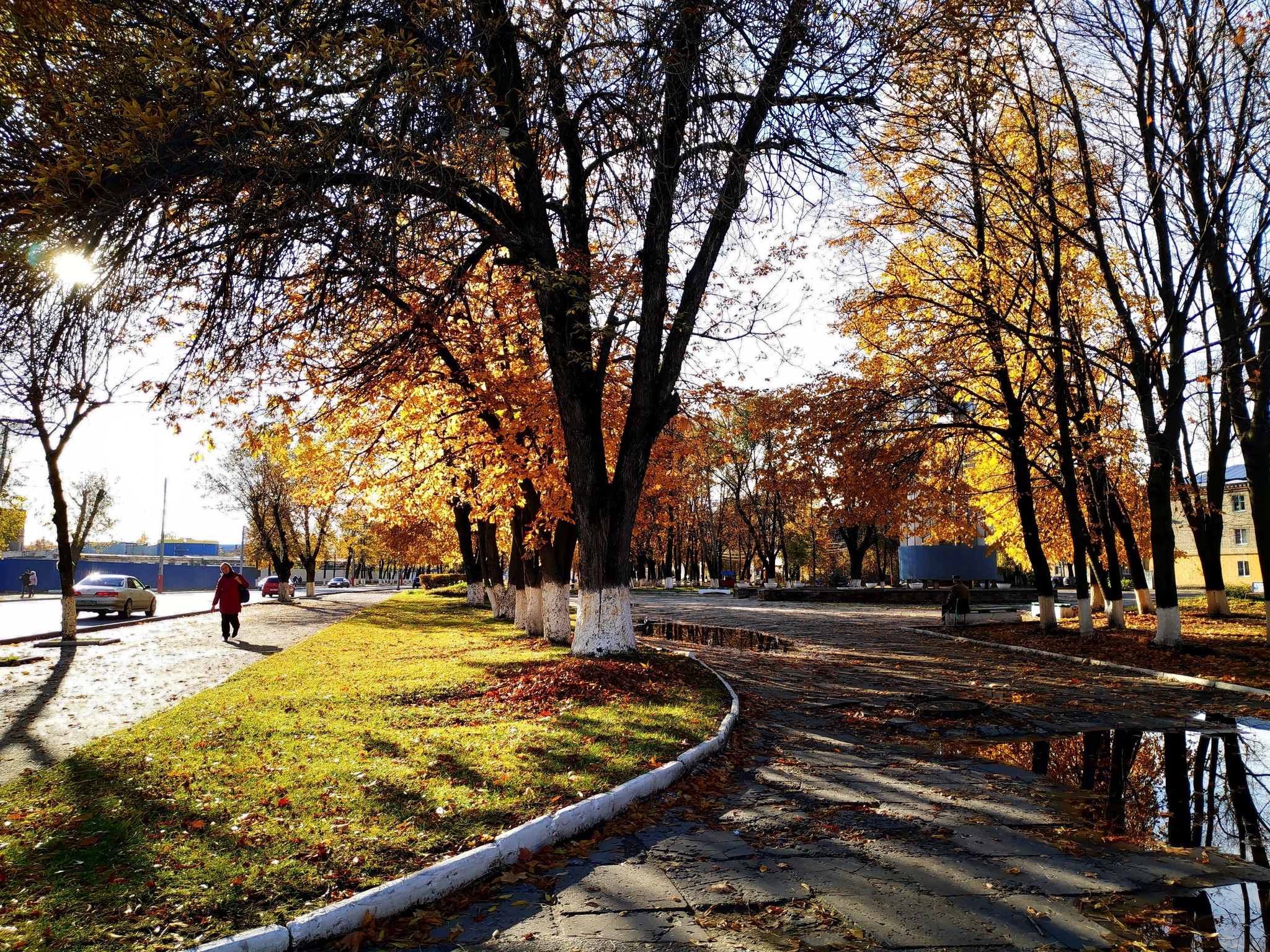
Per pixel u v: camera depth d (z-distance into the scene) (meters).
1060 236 17.03
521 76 10.17
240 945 3.66
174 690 11.56
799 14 9.80
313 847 4.82
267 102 7.49
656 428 13.37
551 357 13.23
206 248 8.09
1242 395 16.50
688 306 13.34
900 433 20.86
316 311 9.30
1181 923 4.21
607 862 5.10
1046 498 26.11
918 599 42.00
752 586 50.44
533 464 15.60
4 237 6.29
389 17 8.30
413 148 8.03
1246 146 14.92
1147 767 7.71
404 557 53.44
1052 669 14.94
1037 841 5.55
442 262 11.83
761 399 21.11
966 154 18.08
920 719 10.14
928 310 20.55
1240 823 5.98
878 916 4.27
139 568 73.75
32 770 6.86
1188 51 15.16
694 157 10.44
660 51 9.51
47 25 6.45
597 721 8.59
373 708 9.39
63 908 3.95
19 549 82.94
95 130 6.50
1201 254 15.15
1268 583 15.92
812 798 6.59
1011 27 13.10
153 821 5.27
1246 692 11.73
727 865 5.04
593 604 13.05
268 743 7.50
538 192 12.73
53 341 6.88
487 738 7.77
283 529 45.16
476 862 4.75
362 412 17.25
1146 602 24.73
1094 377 19.98
